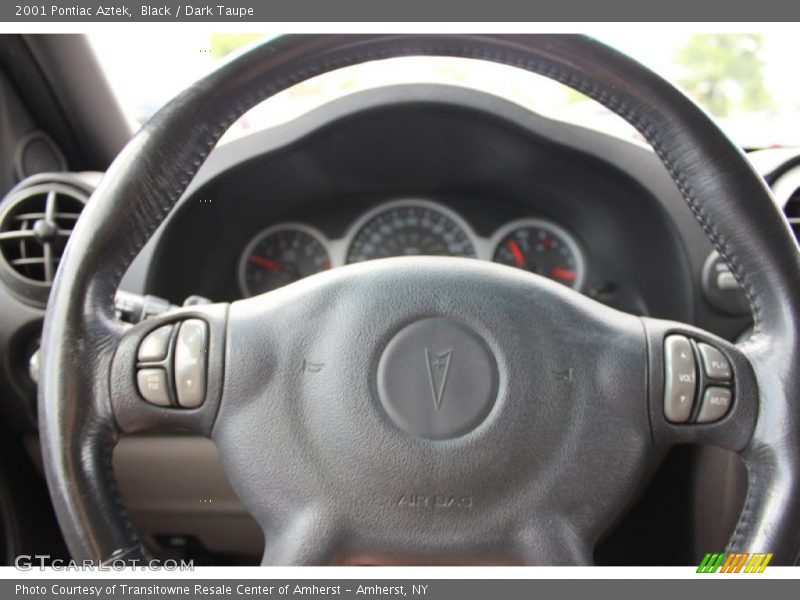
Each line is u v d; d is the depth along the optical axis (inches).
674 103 28.1
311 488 27.9
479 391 28.0
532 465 28.0
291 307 28.8
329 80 57.2
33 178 50.9
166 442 52.0
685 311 52.9
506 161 57.6
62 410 26.4
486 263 29.6
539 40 28.2
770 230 28.1
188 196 52.3
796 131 54.6
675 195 51.6
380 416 27.8
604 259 62.7
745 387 28.4
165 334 28.3
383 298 28.5
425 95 52.4
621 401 28.5
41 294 47.5
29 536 52.7
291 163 55.9
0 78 53.6
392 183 61.6
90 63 54.6
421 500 27.6
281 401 28.2
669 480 52.5
